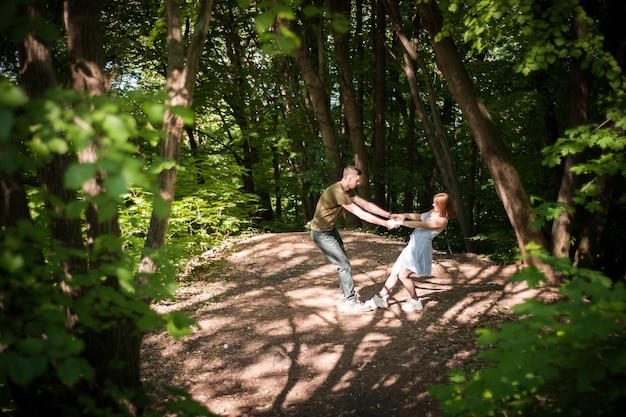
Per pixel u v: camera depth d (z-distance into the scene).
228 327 5.95
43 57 2.79
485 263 8.23
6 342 1.94
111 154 1.69
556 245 7.29
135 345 3.10
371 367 4.99
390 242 9.72
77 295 2.85
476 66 12.28
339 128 15.79
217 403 4.47
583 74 6.98
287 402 4.46
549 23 6.35
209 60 14.52
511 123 11.84
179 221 8.38
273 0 2.00
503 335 2.38
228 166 10.58
